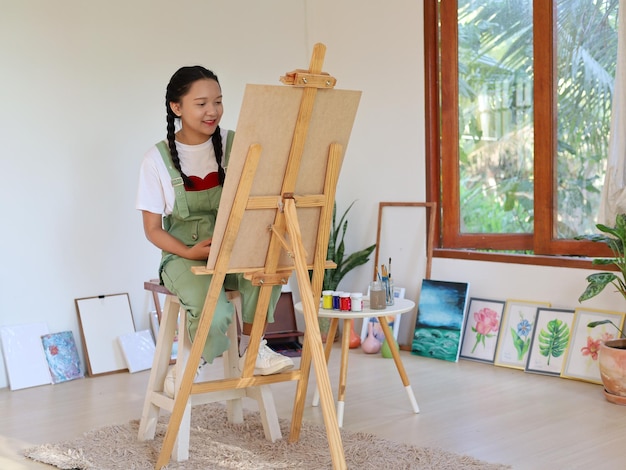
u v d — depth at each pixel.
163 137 4.98
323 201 2.82
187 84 2.96
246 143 2.58
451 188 4.98
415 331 4.88
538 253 4.52
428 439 3.24
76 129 4.66
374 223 5.32
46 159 4.56
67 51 4.61
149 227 3.10
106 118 4.76
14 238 4.47
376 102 5.26
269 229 2.75
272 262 2.80
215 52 5.21
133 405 3.96
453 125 4.95
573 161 4.35
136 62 4.86
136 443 3.28
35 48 4.50
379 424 3.47
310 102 2.61
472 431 3.34
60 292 4.63
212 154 3.16
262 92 2.50
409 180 5.10
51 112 4.57
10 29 4.41
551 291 4.40
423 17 4.95
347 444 3.15
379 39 5.21
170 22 4.99
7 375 4.41
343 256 5.46
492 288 4.68
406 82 5.07
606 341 3.84
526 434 3.28
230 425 3.46
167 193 3.11
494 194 4.79
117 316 4.78
